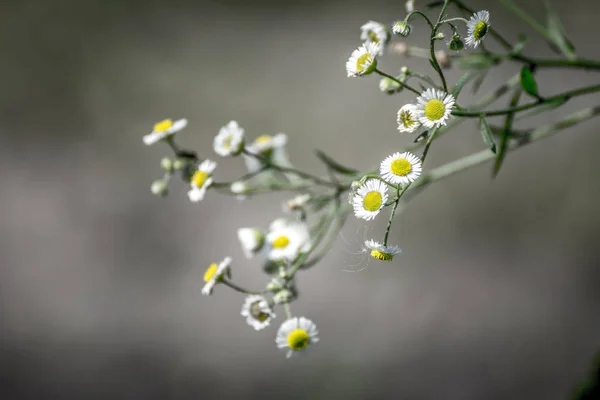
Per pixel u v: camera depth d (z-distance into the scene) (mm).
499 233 1930
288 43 2512
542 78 2031
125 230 2170
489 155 854
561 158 1967
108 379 1891
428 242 1953
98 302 2049
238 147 875
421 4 2162
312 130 2215
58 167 2350
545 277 1834
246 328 1925
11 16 2725
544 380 1688
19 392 1898
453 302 1846
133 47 2604
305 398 1767
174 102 2398
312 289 1925
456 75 1489
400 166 744
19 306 2072
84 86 2521
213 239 2080
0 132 2457
